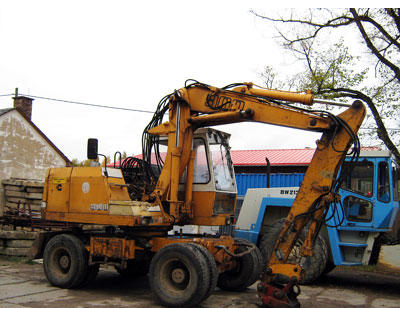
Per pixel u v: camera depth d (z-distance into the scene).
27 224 8.44
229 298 6.36
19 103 16.38
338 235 7.91
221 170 7.22
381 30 13.01
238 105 6.46
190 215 6.89
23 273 7.94
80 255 6.67
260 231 9.09
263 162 18.12
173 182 6.75
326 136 5.68
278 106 6.09
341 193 7.87
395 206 7.71
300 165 17.20
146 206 6.41
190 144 6.96
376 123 13.12
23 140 14.55
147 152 7.38
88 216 6.69
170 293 5.64
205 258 5.59
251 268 6.72
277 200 8.64
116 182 6.77
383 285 8.12
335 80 13.57
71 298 6.09
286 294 5.41
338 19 13.51
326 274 9.19
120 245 6.43
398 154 12.76
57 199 7.16
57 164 15.80
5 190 11.37
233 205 7.49
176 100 6.89
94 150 6.75
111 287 7.05
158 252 5.83
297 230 5.64
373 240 7.68
